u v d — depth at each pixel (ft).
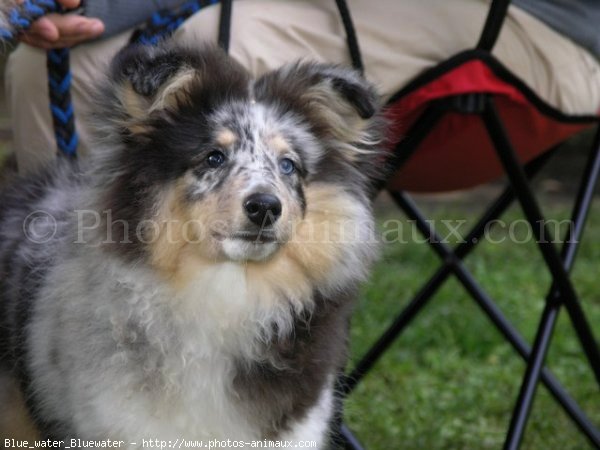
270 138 13.06
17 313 14.29
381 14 15.55
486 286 29.89
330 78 13.52
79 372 12.95
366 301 27.45
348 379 18.60
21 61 16.20
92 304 13.03
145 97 12.87
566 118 16.66
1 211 15.88
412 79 15.47
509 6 15.88
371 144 14.34
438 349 25.27
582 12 16.52
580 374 23.66
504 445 15.34
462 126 16.46
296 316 13.60
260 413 13.29
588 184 16.58
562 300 16.12
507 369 23.89
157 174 13.04
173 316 13.12
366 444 19.80
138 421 12.91
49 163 15.81
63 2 14.53
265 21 15.23
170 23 15.37
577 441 20.35
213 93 13.19
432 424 20.75
